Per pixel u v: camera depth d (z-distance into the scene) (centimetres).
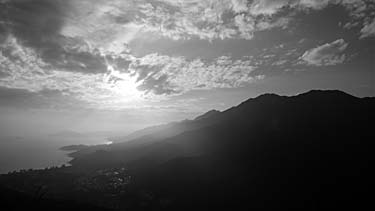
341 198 15350
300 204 15562
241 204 16600
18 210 12388
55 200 15625
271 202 16238
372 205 14375
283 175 18675
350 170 17675
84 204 15838
